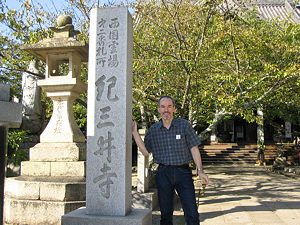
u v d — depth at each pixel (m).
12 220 4.70
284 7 22.55
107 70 3.20
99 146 3.11
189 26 7.72
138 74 8.01
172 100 3.13
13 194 4.93
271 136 23.03
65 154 5.12
